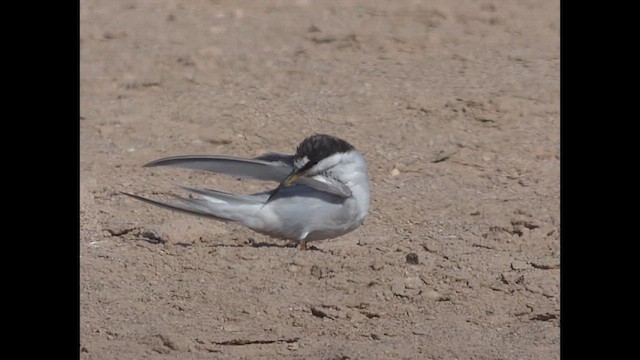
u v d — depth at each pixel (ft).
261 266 33.47
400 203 40.63
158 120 49.21
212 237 37.55
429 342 28.96
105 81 53.98
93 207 39.52
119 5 69.31
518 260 34.30
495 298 31.78
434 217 39.55
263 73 55.47
